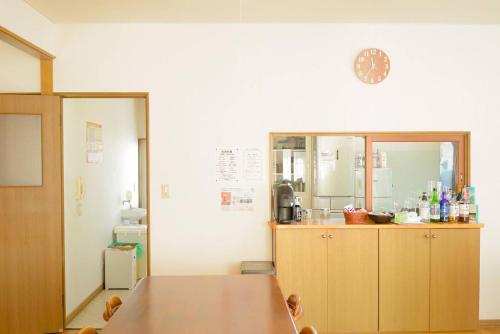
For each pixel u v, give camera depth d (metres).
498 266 3.51
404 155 3.59
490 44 3.51
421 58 3.49
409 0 2.95
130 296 2.03
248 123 3.47
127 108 5.51
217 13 3.20
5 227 3.18
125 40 3.41
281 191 3.29
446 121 3.51
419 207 3.42
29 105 3.23
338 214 3.70
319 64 3.47
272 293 2.07
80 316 3.68
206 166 3.46
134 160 5.92
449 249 3.20
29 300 3.22
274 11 3.16
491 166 3.54
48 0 2.87
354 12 3.19
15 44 2.91
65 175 3.51
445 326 3.21
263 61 3.46
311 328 1.62
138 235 4.76
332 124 3.48
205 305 1.89
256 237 3.48
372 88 3.48
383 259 3.19
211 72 3.45
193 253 3.46
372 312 3.19
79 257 3.79
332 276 3.18
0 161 3.20
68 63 3.37
